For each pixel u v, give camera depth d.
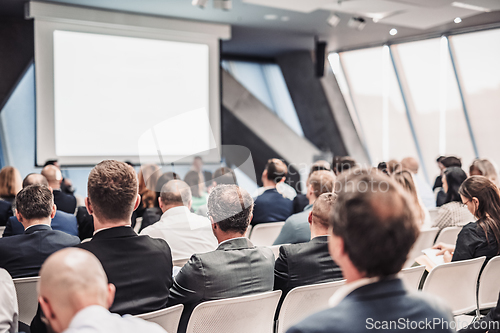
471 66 7.86
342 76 9.69
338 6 5.94
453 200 3.46
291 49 9.44
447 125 8.55
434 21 6.74
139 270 1.66
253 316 1.83
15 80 6.77
